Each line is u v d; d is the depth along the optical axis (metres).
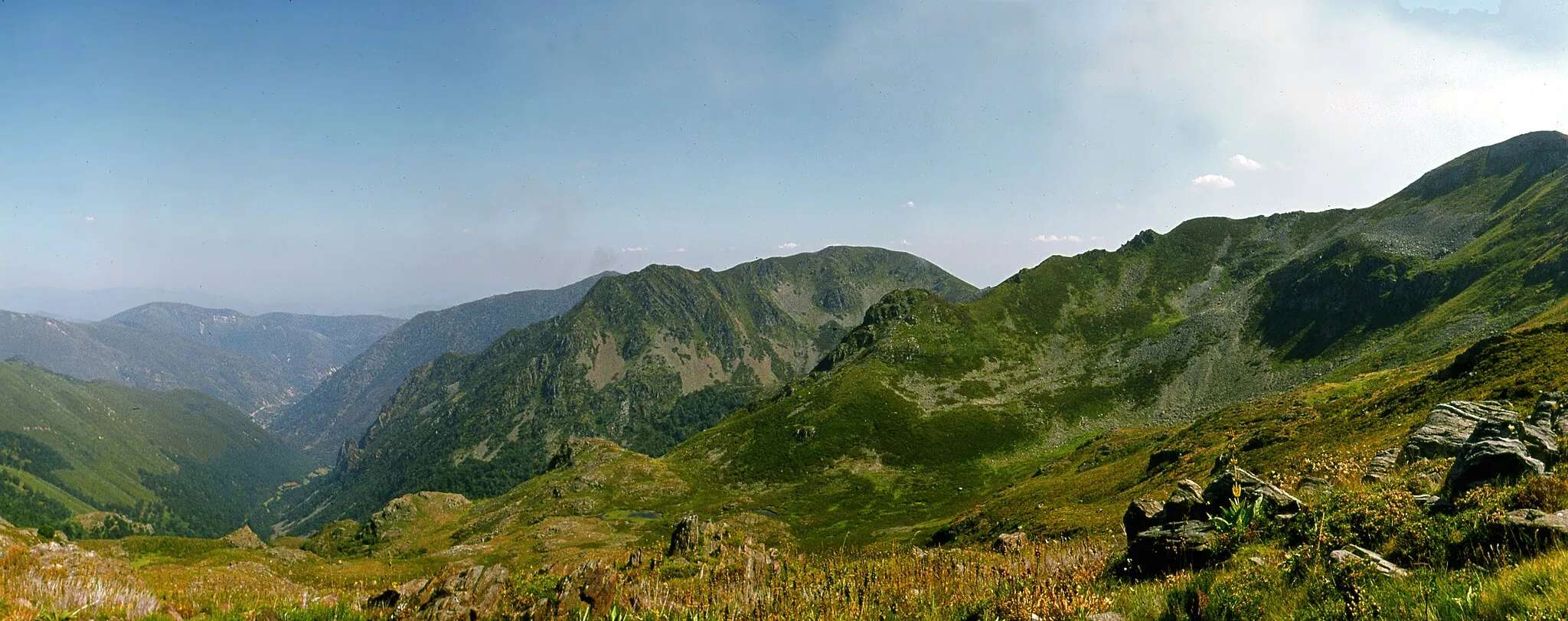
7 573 15.77
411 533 161.25
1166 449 74.94
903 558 16.92
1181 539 14.05
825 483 164.50
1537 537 9.10
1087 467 113.81
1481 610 7.65
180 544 72.75
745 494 161.12
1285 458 48.66
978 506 104.94
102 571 20.33
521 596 15.61
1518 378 42.47
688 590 15.16
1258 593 9.84
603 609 14.57
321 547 157.12
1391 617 8.21
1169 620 10.38
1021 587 12.60
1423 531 10.64
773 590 14.53
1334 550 10.78
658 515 142.00
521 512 153.38
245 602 16.11
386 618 15.85
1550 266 165.12
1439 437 22.45
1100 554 17.27
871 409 199.75
